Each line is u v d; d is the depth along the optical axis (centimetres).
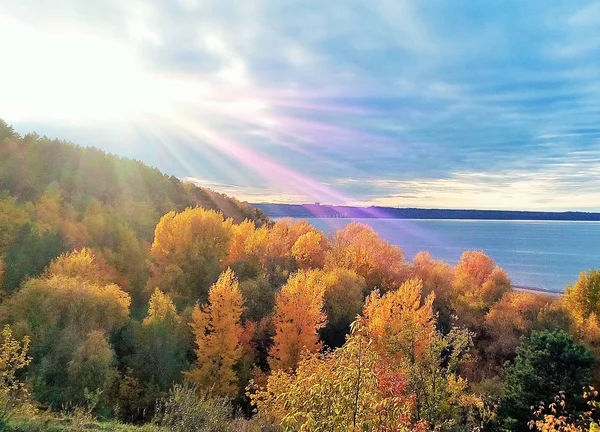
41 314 2620
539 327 4775
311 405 847
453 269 7188
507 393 2769
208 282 4306
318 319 3191
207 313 3189
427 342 1894
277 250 5712
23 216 4284
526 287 10000
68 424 1271
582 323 4656
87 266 3644
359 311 4384
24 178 5509
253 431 1370
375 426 833
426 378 1661
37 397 2039
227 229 4941
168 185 8294
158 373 2802
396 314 2983
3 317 2619
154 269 4425
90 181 6406
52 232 4222
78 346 2320
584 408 2609
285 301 3266
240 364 3328
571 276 12038
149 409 2503
